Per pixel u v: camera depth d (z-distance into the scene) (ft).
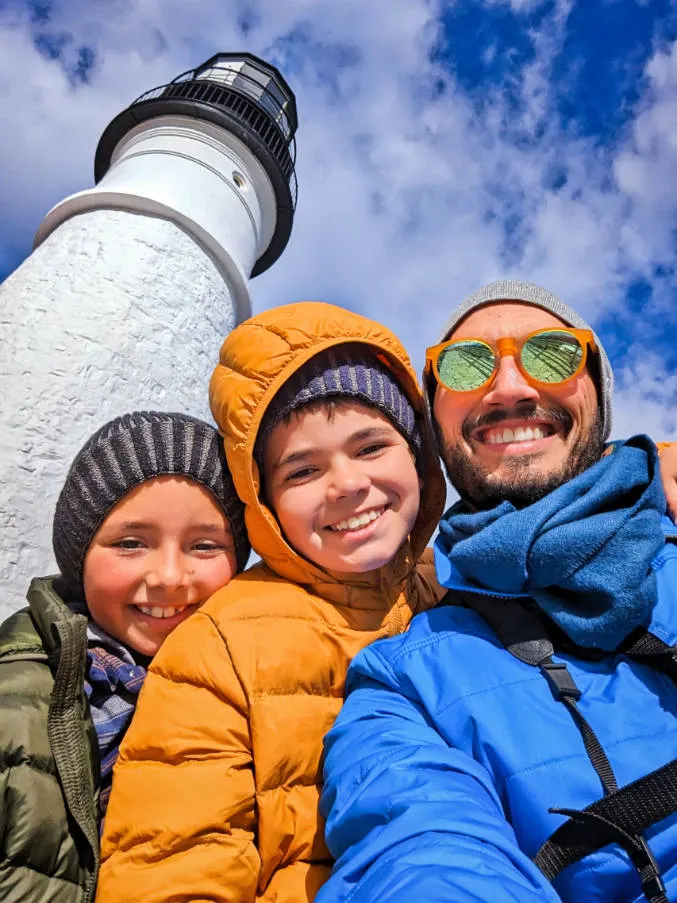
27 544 4.79
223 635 1.56
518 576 1.46
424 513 2.09
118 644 1.77
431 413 2.05
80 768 1.43
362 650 1.60
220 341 7.04
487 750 1.31
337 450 1.72
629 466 1.57
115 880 1.33
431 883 0.90
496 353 1.76
